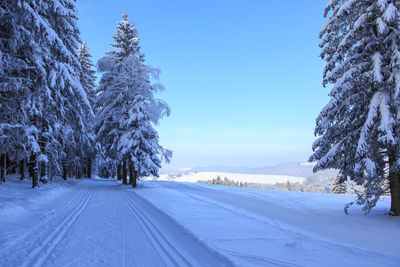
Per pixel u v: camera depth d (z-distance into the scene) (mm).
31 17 9422
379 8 8977
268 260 4445
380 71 8875
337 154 10117
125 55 23781
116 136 22594
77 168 33625
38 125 14922
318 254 4977
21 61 10898
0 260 4527
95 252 5094
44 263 4484
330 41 11164
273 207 12094
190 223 7254
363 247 5781
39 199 11430
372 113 8867
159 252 5121
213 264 4449
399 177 9398
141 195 15008
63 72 13734
